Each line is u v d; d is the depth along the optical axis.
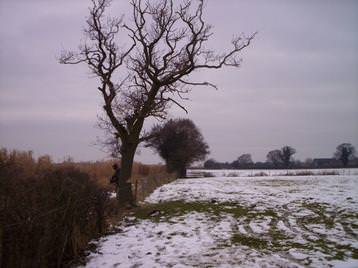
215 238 13.10
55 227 9.46
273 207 19.00
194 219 16.53
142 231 14.50
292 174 58.28
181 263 10.31
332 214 16.84
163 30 21.94
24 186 8.70
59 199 9.72
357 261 10.21
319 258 10.54
